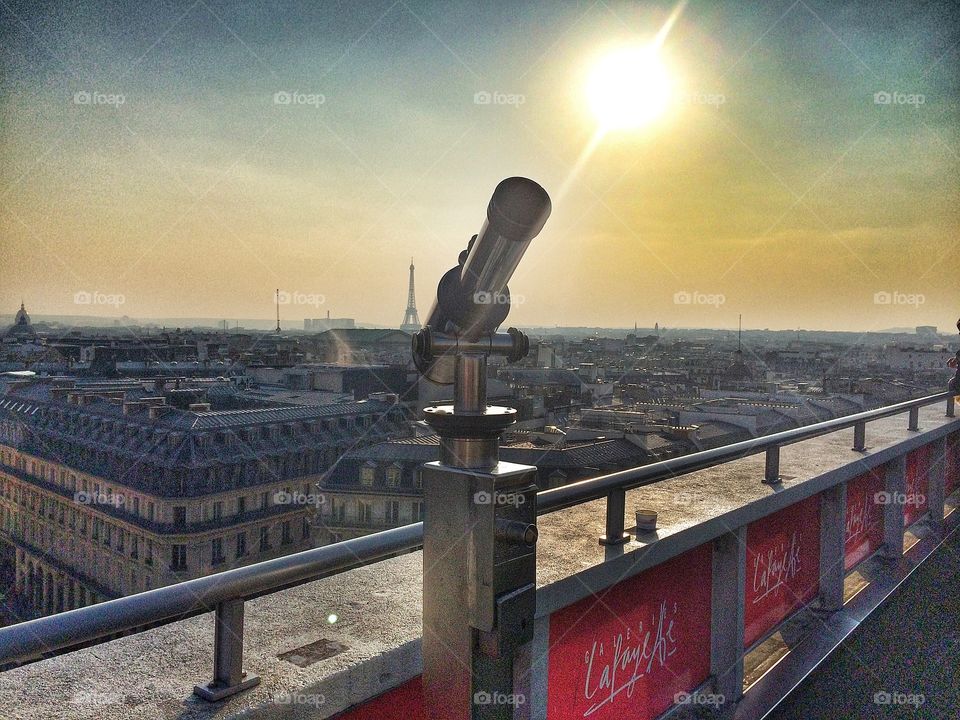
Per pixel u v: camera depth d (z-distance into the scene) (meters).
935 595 3.41
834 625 2.93
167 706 0.98
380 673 1.17
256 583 1.02
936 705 2.37
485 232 0.85
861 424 3.56
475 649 1.09
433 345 1.05
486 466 1.10
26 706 0.97
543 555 1.70
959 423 5.05
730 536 2.29
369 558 1.17
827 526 3.15
